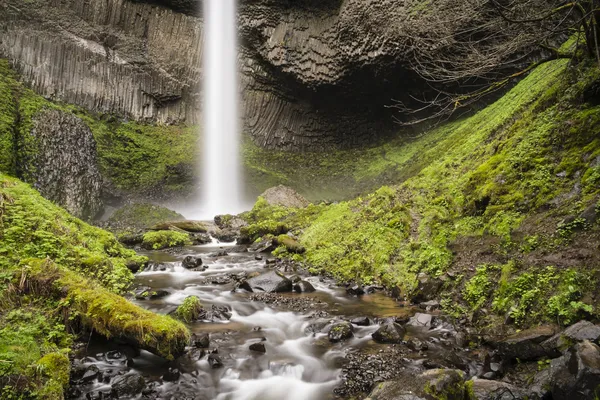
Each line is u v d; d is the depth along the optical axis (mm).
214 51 27984
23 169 16016
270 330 6250
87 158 18719
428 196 10328
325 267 9820
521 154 7844
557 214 6258
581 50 8234
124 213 18375
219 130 27891
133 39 26422
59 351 5020
